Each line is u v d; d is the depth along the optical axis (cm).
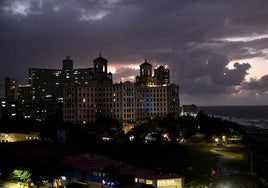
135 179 15775
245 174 18712
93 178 16462
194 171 19100
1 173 18112
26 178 16512
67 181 16675
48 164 17312
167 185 15512
